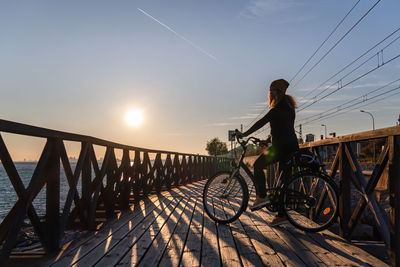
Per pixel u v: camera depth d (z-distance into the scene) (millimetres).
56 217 2840
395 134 2283
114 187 4789
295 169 4082
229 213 4859
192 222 4172
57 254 2752
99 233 3543
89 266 2443
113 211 4664
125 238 3309
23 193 2289
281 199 3666
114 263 2510
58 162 2857
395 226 2287
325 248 2959
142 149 6523
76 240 3229
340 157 3377
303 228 3561
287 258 2660
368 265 2496
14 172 2193
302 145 4867
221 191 4266
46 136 2609
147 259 2611
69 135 3066
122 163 5137
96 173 3945
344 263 2535
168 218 4473
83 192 3602
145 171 6949
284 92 3678
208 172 17328
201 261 2580
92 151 3846
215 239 3271
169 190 9039
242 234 3496
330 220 3443
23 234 3719
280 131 3576
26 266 2465
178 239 3266
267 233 3545
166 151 8789
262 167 3783
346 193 3307
